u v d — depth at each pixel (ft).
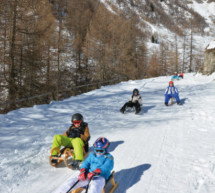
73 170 15.19
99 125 26.71
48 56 82.43
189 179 13.46
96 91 60.54
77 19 133.18
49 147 19.36
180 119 27.68
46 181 13.76
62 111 35.06
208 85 62.28
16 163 16.06
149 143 19.95
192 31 249.14
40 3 78.48
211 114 28.73
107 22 126.31
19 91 62.80
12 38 58.65
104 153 12.35
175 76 91.45
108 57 121.39
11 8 58.18
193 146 18.51
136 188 12.85
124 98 48.60
